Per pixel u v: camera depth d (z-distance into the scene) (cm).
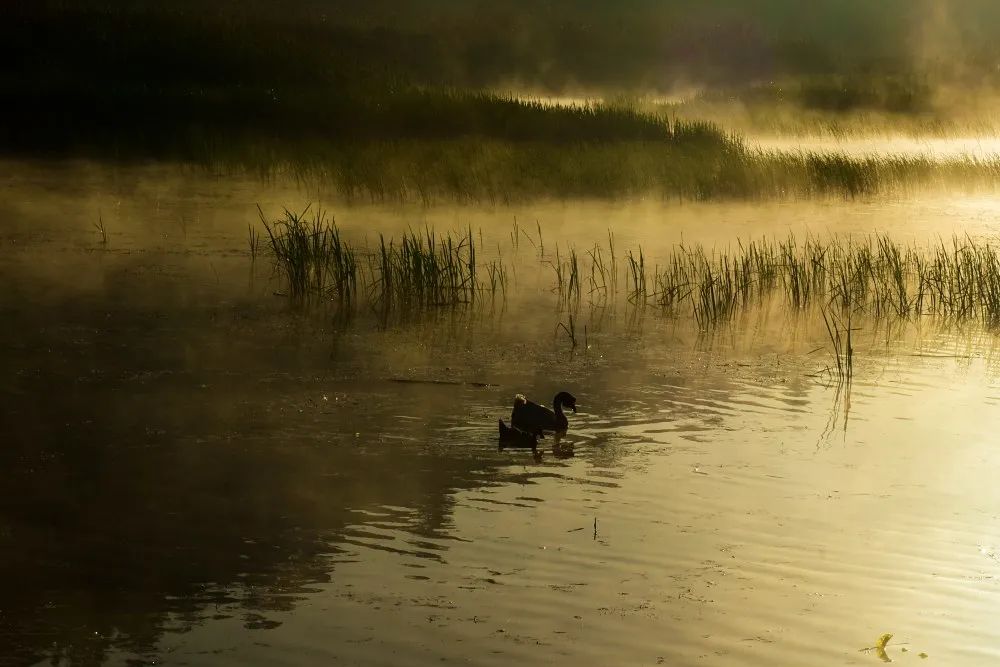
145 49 4653
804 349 1600
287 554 845
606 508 947
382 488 990
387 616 744
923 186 3350
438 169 3106
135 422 1181
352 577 805
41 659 687
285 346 1552
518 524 908
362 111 3878
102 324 1648
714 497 978
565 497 973
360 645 705
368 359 1488
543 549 857
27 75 4188
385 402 1276
